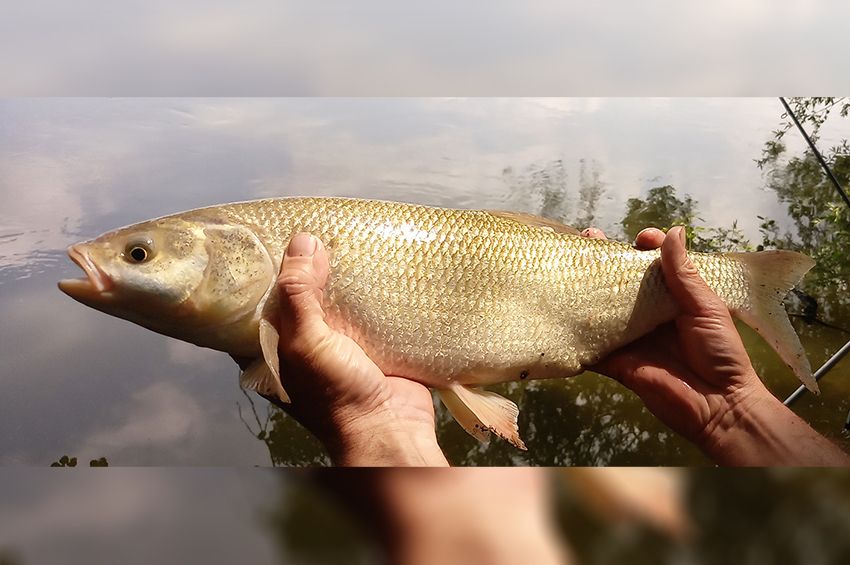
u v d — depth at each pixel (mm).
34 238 607
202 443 491
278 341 389
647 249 465
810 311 620
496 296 427
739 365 440
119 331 568
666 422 463
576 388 563
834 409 537
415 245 415
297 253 385
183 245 388
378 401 390
